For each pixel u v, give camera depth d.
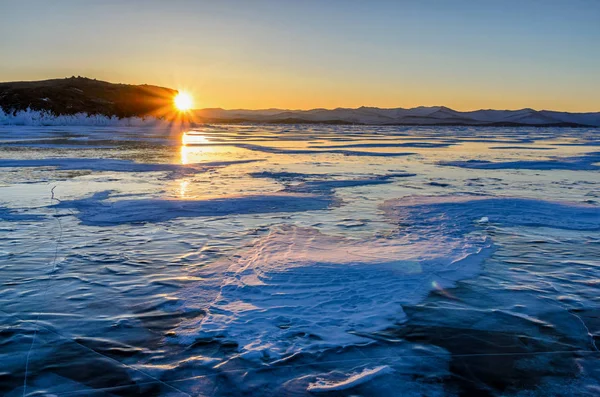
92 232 8.66
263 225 9.26
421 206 11.09
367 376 4.04
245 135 59.97
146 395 3.77
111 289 5.91
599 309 5.48
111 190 13.34
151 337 4.70
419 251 7.43
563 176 17.88
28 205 11.02
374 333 4.79
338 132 83.69
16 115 72.38
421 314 5.22
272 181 15.65
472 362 4.30
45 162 20.14
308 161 23.25
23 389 3.83
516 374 4.13
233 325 4.90
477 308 5.43
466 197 12.31
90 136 44.41
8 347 4.46
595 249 7.81
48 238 8.23
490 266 6.88
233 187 14.18
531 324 5.06
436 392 3.85
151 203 11.20
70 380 3.96
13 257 7.15
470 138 59.38
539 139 57.94
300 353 4.38
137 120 85.56
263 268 6.55
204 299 5.59
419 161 23.89
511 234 8.67
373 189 14.09
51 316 5.15
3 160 20.78
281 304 5.41
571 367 4.25
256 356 4.32
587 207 10.96
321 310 5.27
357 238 8.26
